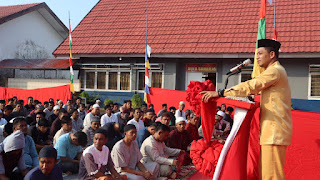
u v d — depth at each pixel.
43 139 7.38
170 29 16.31
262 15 7.15
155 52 14.88
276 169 3.50
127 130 5.44
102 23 18.38
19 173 4.83
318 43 12.88
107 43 16.59
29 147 5.77
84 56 16.45
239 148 3.74
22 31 22.06
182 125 7.11
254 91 3.47
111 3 20.03
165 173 5.93
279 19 14.80
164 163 5.93
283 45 13.28
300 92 13.52
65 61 17.86
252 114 3.81
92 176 4.92
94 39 17.19
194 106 4.13
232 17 15.86
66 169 6.01
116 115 9.50
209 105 3.96
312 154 5.46
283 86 3.49
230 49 13.87
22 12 20.83
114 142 7.25
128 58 16.36
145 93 12.31
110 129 7.29
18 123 5.55
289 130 3.49
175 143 7.10
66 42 17.52
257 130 5.14
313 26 13.84
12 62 19.33
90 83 17.31
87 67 17.05
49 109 10.58
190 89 4.12
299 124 5.72
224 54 13.87
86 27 18.36
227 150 3.77
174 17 17.16
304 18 14.43
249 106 3.64
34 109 10.53
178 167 6.15
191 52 14.29
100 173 4.89
